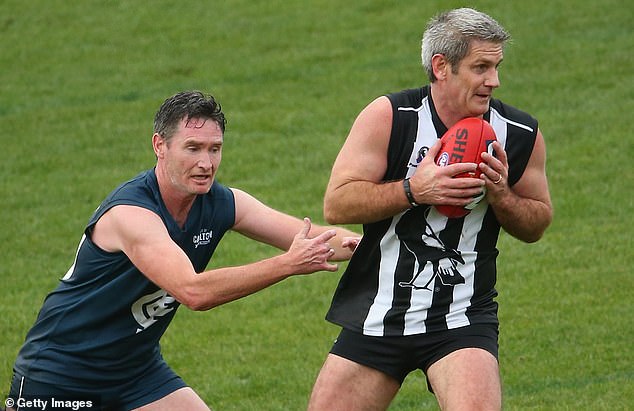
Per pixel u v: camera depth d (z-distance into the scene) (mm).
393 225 17219
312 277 33500
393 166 17125
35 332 18094
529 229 17422
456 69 16406
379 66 52406
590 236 34875
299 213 38375
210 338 29375
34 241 37375
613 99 46406
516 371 26016
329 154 43469
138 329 17719
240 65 54281
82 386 17969
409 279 17234
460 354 16781
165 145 16578
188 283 15781
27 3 64000
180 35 58656
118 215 16625
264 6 61844
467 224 17109
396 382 17812
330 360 17938
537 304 30188
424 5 59594
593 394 24141
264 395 25500
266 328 29875
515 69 50312
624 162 40625
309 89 50562
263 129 46406
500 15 56875
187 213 17375
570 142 42781
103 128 47875
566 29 54500
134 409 18438
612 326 28297
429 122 16969
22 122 48969
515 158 17297
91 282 17359
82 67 55562
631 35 53062
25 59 56875
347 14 59500
